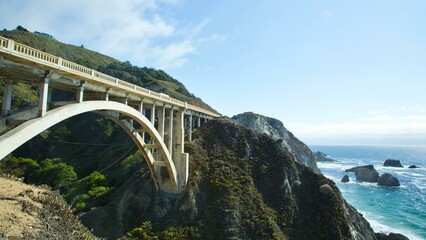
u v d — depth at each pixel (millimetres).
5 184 19750
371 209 64500
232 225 32594
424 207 66125
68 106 19109
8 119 16875
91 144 75875
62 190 52094
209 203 36812
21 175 56219
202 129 52656
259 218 34344
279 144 48750
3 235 12609
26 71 16438
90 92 24578
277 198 39156
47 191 20594
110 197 41750
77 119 84875
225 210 34406
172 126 38625
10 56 15016
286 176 41844
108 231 34219
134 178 41844
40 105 17188
